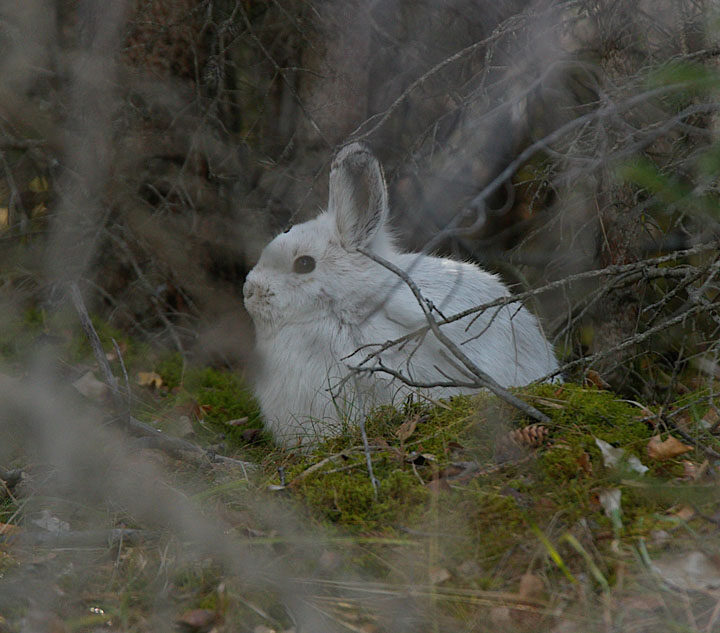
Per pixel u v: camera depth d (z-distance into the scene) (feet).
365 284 32.65
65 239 38.47
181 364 43.80
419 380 30.81
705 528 20.68
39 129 34.81
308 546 21.63
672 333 37.14
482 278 33.96
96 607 20.39
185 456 29.07
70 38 38.17
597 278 38.78
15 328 39.86
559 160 31.76
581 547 20.08
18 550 22.44
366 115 41.42
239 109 43.11
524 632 18.52
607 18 34.09
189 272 40.83
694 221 30.99
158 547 22.61
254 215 41.70
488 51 29.63
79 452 26.22
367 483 23.79
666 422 25.44
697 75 16.29
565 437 24.57
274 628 19.51
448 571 20.30
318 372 32.35
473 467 23.76
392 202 39.50
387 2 40.50
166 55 40.01
